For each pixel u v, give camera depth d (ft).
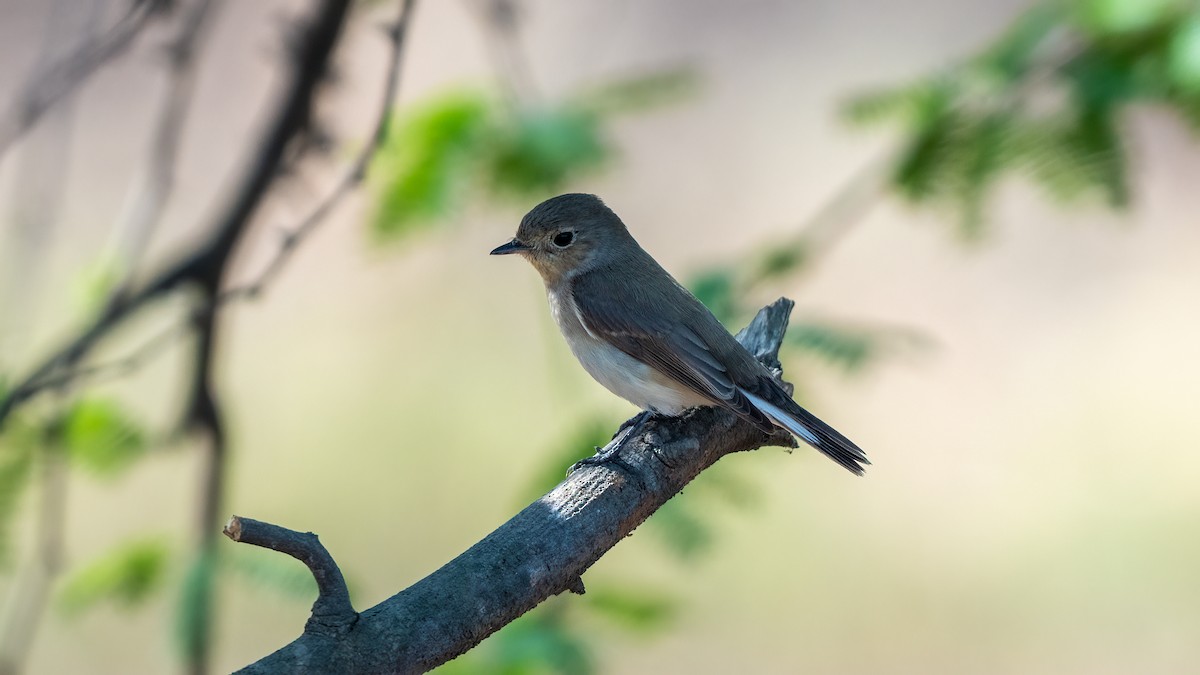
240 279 47.85
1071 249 57.47
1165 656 46.47
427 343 50.11
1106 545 50.01
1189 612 47.14
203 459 27.50
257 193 26.73
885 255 56.39
